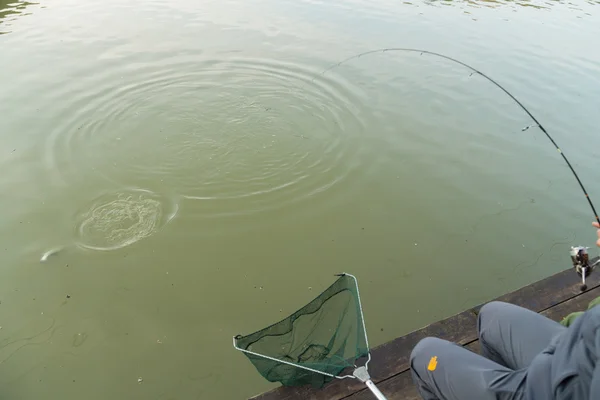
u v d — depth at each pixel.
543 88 7.10
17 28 9.02
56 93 6.89
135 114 6.55
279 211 4.84
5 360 3.35
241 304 3.81
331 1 10.92
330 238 4.50
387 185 5.22
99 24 9.34
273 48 8.52
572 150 5.73
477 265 4.22
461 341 2.84
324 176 5.39
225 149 5.87
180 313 3.73
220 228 4.60
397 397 2.54
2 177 5.16
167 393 3.19
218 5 10.54
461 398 1.83
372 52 7.47
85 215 4.69
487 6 10.79
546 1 11.32
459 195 5.06
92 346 3.47
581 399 1.25
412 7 10.59
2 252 4.21
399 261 4.25
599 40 8.90
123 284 3.96
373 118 6.48
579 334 1.33
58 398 3.15
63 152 5.66
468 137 6.01
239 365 3.36
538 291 3.15
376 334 3.61
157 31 9.11
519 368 1.94
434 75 7.55
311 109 6.78
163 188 5.14
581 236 4.52
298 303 3.82
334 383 2.62
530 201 4.96
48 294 3.86
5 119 6.20
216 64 7.95
